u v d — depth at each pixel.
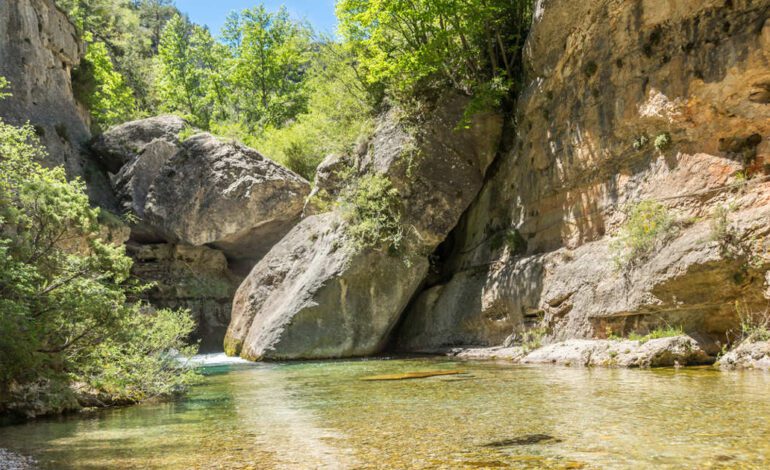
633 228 15.64
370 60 26.20
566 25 18.59
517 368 15.06
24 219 11.55
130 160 36.47
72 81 40.00
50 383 10.35
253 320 26.62
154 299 34.31
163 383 12.46
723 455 5.62
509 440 6.72
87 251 14.12
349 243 23.45
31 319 10.11
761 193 13.17
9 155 13.26
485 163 23.83
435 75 24.52
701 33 14.73
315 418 8.94
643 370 12.84
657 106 15.72
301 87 50.34
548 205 20.39
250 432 8.01
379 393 11.53
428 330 24.02
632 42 16.69
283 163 37.34
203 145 34.53
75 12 46.78
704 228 13.82
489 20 22.98
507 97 23.50
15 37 32.31
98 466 6.26
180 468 6.09
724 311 13.53
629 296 15.36
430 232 23.58
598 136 17.91
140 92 54.47
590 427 7.18
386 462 6.01
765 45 13.12
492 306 21.19
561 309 17.91
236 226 33.28
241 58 51.53
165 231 33.91
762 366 11.77
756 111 13.60
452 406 9.39
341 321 22.92
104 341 11.69
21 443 7.61
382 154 24.31
